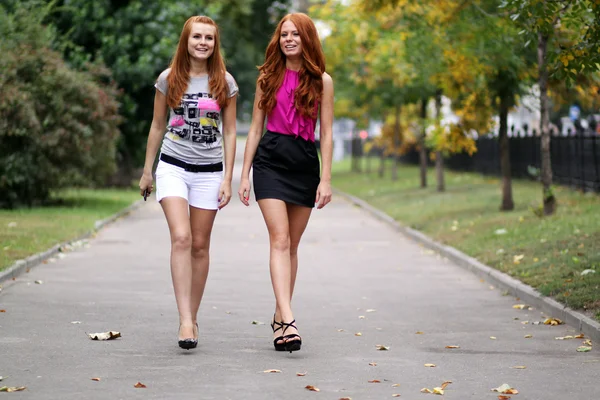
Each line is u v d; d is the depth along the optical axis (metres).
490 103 23.47
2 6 28.86
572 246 15.83
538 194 27.67
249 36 58.53
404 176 48.31
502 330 10.84
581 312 11.02
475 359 9.04
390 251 20.00
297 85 9.04
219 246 20.70
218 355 9.00
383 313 12.14
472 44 20.58
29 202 28.88
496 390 7.61
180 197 8.95
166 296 13.26
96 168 30.95
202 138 8.98
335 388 7.66
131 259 17.89
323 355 9.14
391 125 49.31
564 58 12.11
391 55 30.27
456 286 14.78
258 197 9.11
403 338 10.26
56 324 10.70
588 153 26.83
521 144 36.50
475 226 21.23
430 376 8.21
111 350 9.17
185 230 8.95
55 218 24.58
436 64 22.55
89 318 11.20
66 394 7.31
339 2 37.12
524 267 14.84
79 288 13.87
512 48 20.58
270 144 9.07
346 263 17.88
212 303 12.77
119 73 38.28
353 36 36.44
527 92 23.16
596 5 11.80
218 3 49.12
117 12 39.72
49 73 27.53
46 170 28.05
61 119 27.78
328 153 9.23
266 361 8.74
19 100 26.16
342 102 46.81
